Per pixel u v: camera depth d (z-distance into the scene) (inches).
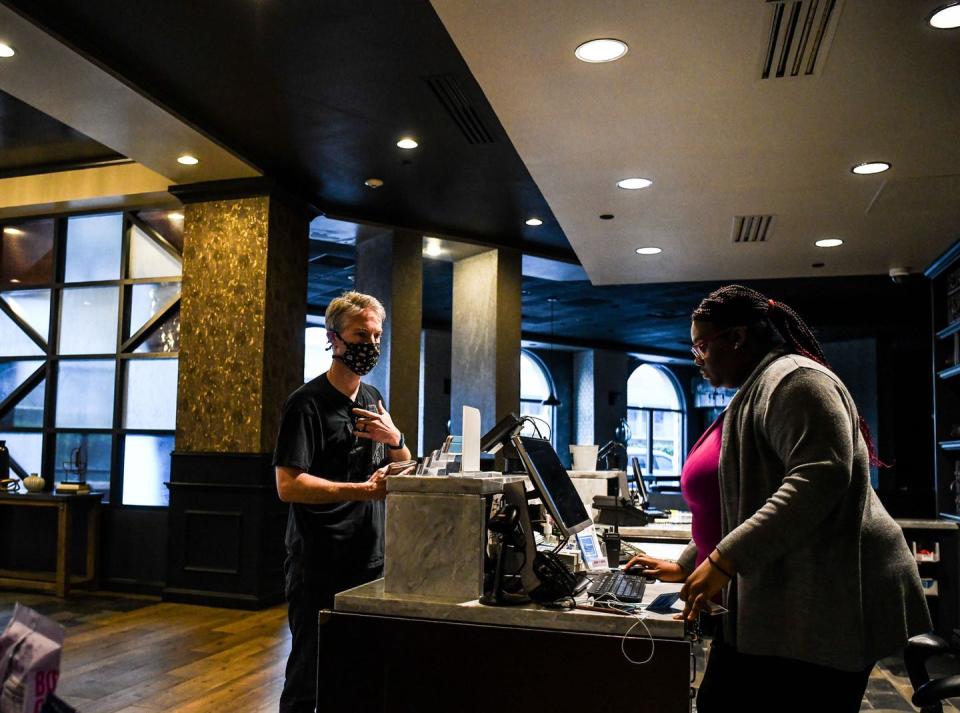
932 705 83.9
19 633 34.8
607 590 74.4
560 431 622.2
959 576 203.0
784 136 143.4
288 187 247.0
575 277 366.6
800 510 60.9
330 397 96.8
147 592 244.5
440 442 531.5
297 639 94.3
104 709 138.9
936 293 241.1
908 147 147.3
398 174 239.3
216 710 138.9
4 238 276.7
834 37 109.3
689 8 103.3
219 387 234.2
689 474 77.0
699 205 184.5
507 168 232.8
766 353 73.0
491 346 312.5
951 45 111.3
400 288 288.5
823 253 229.0
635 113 135.0
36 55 160.4
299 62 169.5
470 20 106.9
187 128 197.5
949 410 232.7
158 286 256.5
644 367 685.3
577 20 106.6
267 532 229.5
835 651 62.4
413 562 73.9
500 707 67.9
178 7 148.0
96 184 254.7
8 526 261.1
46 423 263.7
